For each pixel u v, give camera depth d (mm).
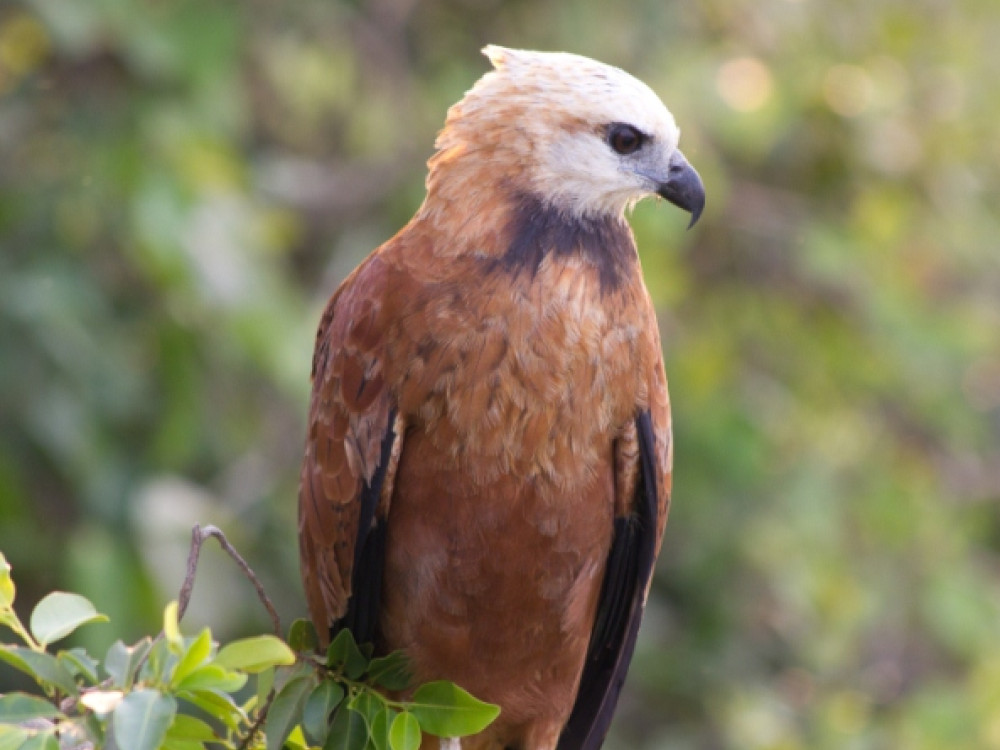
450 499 6797
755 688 12430
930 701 12023
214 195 11328
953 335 13469
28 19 11867
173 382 11383
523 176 6793
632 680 12258
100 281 11648
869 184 13734
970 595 13188
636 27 12742
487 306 6605
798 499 12688
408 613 7078
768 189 13680
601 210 6902
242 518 11703
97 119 11617
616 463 7086
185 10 11547
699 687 12344
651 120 6906
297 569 11656
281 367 11117
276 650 5160
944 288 14562
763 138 12523
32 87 11852
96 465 11039
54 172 11617
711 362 12586
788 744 12062
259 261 11414
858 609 12703
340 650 6051
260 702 6082
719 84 12500
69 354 11141
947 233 14000
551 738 7594
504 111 6828
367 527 6871
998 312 14742
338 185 13281
